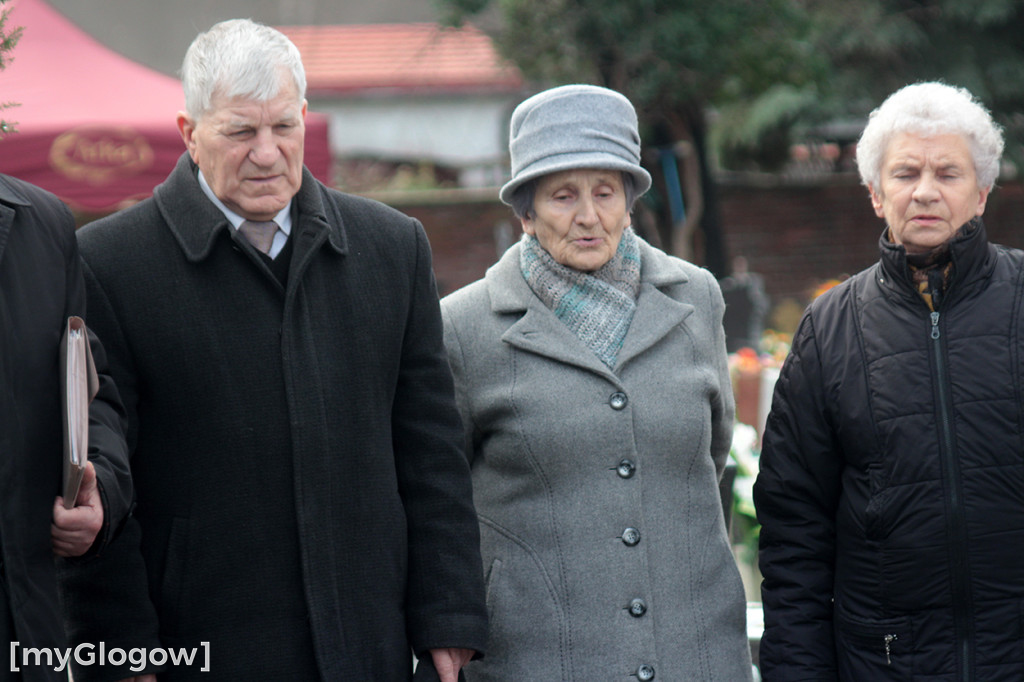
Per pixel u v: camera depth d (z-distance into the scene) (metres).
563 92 6.91
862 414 6.49
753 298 27.06
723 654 6.89
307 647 6.03
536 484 6.85
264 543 5.99
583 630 6.71
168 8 48.78
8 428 5.23
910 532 6.31
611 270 7.11
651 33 25.19
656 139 29.98
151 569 6.00
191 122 6.02
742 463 11.34
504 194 7.07
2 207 5.46
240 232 6.19
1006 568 6.21
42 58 17.55
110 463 5.54
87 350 5.43
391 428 6.50
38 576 5.36
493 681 6.81
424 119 44.34
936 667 6.29
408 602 6.43
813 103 33.88
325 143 17.19
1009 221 37.44
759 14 25.81
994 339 6.33
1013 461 6.23
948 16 33.00
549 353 6.90
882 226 38.22
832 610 6.86
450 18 27.08
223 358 6.01
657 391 6.95
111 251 6.10
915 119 6.44
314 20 50.03
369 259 6.43
